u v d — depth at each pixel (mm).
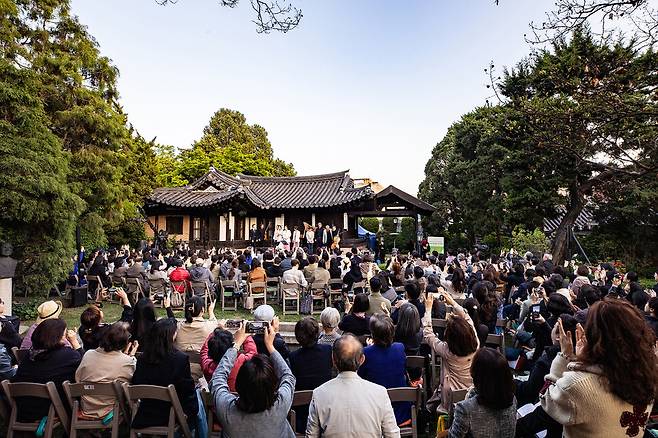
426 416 4020
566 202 16812
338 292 9203
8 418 3529
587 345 1851
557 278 6184
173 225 24250
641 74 6566
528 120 7352
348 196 22250
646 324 1783
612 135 6977
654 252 17578
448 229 27891
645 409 1767
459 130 23938
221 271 10391
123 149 14203
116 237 21250
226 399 2562
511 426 2330
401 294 8180
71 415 3389
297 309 9062
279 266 10242
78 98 12422
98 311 4305
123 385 3301
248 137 45125
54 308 4418
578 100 6750
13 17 11133
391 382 3457
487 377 2301
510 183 17109
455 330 3465
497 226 22625
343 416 2447
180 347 4422
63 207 9008
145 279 9906
